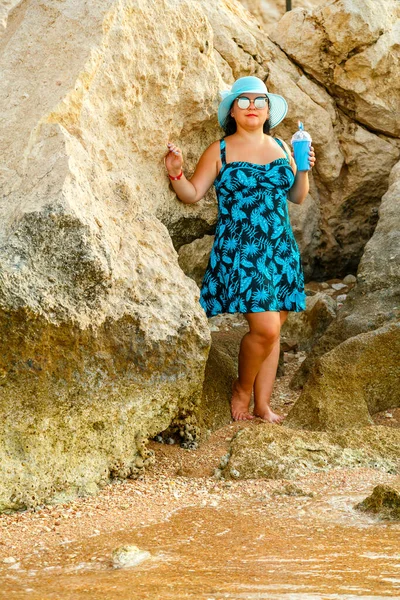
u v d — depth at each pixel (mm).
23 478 3824
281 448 4324
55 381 3879
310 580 2953
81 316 3859
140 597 2838
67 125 4203
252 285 4863
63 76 4262
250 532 3514
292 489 3994
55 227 3746
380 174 6852
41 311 3701
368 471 4184
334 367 4984
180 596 2834
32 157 4016
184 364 4363
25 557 3297
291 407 5309
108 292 3967
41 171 3938
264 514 3744
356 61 6551
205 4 6293
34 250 3734
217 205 5305
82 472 4051
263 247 4930
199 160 5125
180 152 4852
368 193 6938
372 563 3115
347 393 4898
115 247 4180
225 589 2883
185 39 4898
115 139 4547
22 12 4590
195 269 6445
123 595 2861
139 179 4703
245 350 4996
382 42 6543
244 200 4969
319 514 3715
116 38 4457
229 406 5141
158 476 4324
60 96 4176
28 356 3746
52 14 4500
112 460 4184
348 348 5047
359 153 6785
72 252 3799
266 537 3445
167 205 4945
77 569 3154
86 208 3916
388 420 4953
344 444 4383
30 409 3832
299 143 5133
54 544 3432
